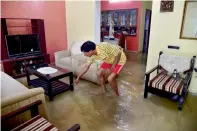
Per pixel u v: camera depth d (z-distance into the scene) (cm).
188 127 190
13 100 141
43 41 396
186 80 237
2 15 352
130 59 535
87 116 214
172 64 271
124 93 282
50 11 437
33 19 378
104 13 736
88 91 289
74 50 400
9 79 234
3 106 135
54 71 273
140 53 634
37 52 388
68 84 304
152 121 203
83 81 336
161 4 276
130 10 638
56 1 443
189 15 254
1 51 329
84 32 432
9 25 367
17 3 370
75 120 205
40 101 151
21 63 366
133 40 655
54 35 462
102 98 264
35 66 309
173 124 196
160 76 269
